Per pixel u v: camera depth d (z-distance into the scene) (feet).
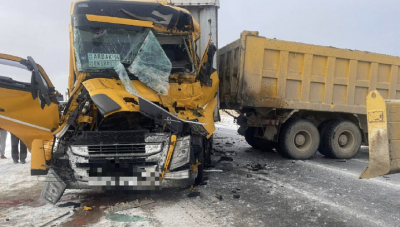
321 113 25.38
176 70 16.72
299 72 22.97
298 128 23.22
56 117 14.44
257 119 24.12
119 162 12.69
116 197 14.11
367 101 10.43
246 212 12.21
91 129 14.67
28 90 13.76
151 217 11.63
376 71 25.22
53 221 11.35
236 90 22.48
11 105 13.42
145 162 12.78
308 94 23.27
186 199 13.76
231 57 24.17
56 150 12.98
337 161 23.57
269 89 22.24
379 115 10.03
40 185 16.44
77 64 15.42
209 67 17.89
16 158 22.47
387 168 9.84
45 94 14.14
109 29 15.83
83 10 15.71
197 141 14.89
